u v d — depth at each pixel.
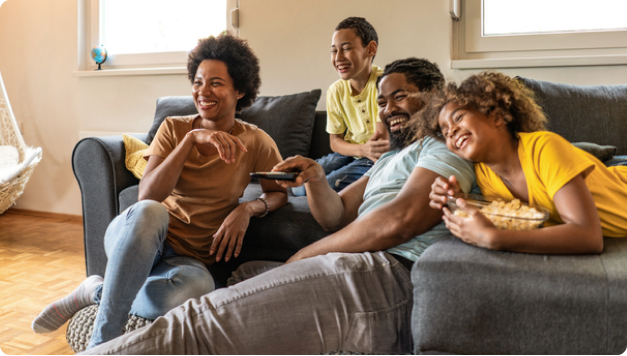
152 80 3.22
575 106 1.90
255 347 1.06
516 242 1.00
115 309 1.29
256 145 1.68
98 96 3.38
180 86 3.15
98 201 2.13
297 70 2.84
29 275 2.36
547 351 0.92
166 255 1.56
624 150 1.84
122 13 3.42
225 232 1.57
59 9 3.47
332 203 1.47
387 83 1.47
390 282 1.14
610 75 2.29
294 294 1.10
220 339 1.06
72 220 3.54
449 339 0.98
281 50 2.86
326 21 2.76
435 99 1.22
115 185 2.12
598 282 0.89
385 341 1.11
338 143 2.29
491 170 1.22
